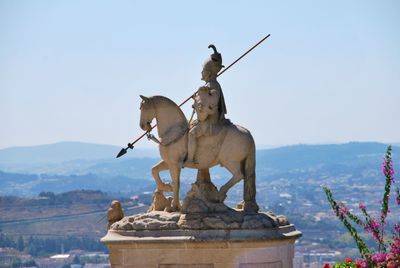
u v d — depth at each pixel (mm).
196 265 36906
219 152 38000
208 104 37688
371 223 33719
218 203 37625
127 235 37375
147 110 38375
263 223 37000
